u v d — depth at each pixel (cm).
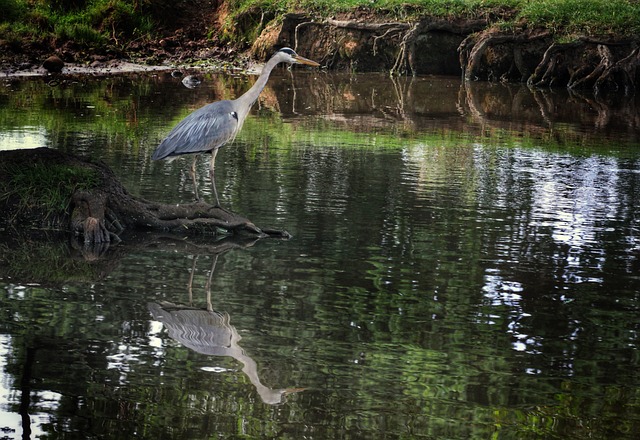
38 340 882
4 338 884
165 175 1638
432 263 1162
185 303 1002
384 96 2895
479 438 708
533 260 1180
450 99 2861
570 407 767
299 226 1335
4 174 1366
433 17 3438
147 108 2488
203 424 724
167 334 909
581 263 1172
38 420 721
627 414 756
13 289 1038
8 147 1820
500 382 814
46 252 1199
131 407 748
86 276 1096
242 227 1298
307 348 880
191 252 1212
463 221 1373
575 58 3241
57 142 1917
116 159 1764
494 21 3431
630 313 995
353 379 813
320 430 717
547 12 3328
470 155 1923
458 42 3466
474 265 1155
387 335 918
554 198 1538
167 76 3319
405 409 755
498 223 1364
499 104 2769
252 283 1074
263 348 878
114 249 1223
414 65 3469
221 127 1283
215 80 3216
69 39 3684
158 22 4094
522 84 3294
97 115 2333
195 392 779
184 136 1266
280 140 2056
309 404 762
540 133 2234
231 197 1494
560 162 1866
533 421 740
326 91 2988
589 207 1477
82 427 712
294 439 700
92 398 762
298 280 1090
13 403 748
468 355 873
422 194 1548
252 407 753
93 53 3656
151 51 3828
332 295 1036
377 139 2100
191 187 1553
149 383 793
